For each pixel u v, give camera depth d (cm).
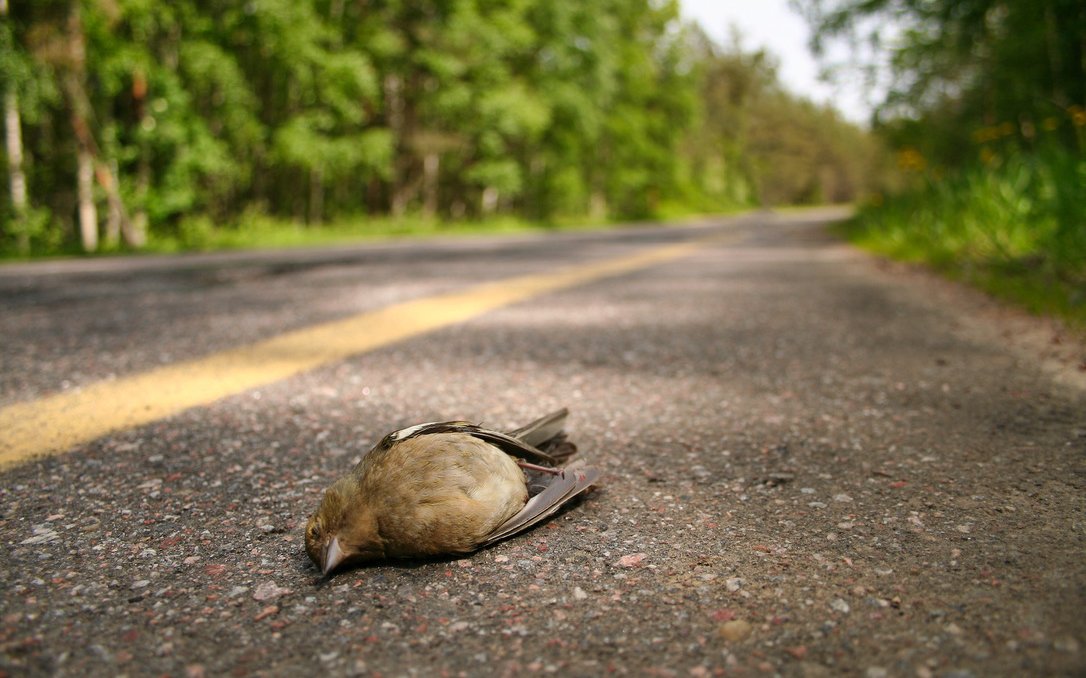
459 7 432
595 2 549
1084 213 109
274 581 35
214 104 343
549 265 198
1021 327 93
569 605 32
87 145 283
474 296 133
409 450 36
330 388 70
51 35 259
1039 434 53
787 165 1659
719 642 29
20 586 34
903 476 46
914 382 69
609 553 37
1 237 277
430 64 427
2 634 30
